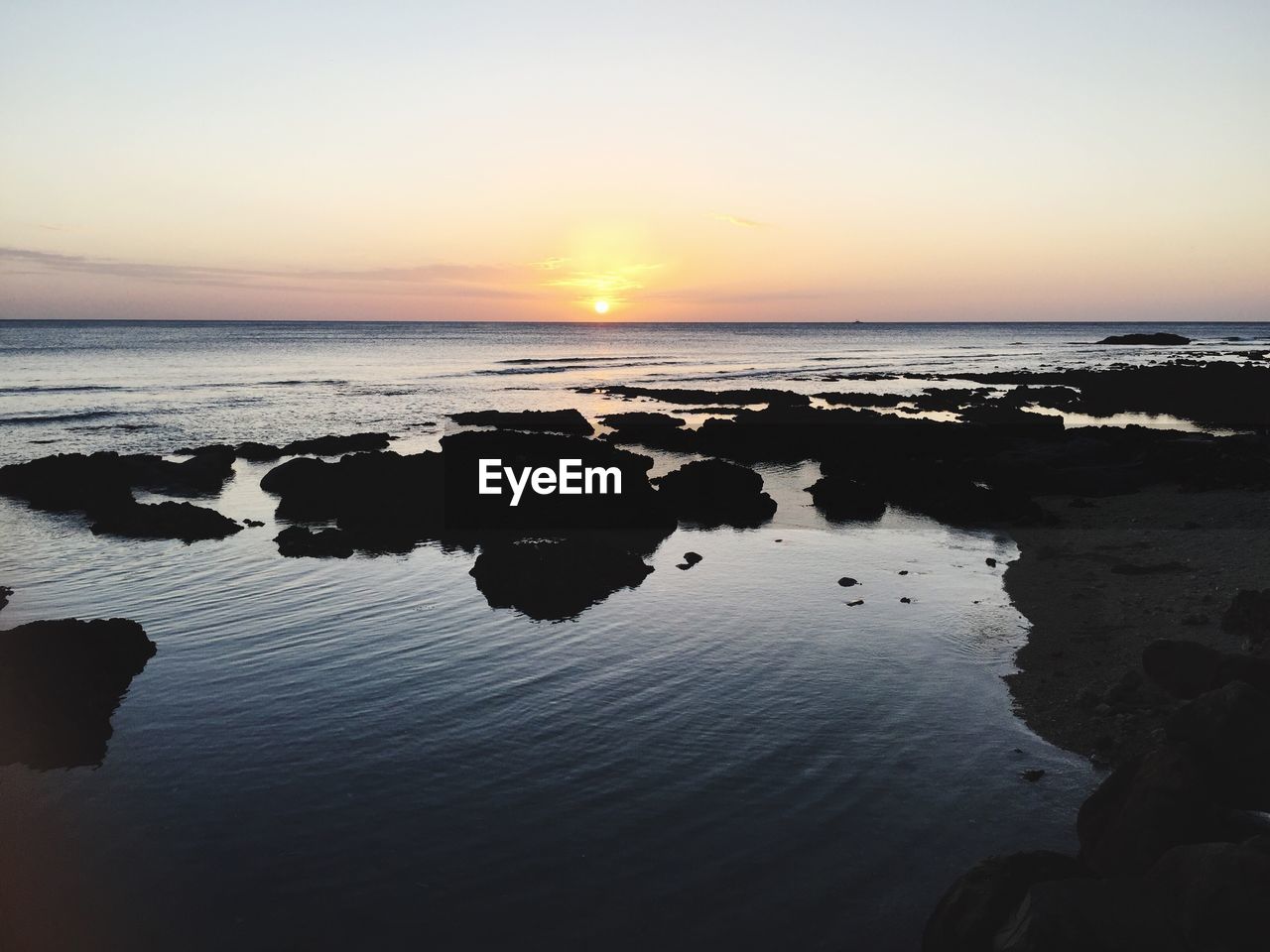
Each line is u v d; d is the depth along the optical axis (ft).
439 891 29.01
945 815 33.09
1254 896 22.16
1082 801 33.42
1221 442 106.42
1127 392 207.62
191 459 111.14
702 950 26.14
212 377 266.98
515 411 190.70
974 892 24.91
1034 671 45.83
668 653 50.11
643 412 188.14
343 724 41.11
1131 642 47.75
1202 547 66.23
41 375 261.44
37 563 69.10
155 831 32.45
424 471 91.04
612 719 41.63
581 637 52.70
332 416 177.58
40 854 31.01
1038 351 501.15
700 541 78.18
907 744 38.81
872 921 27.35
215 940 26.71
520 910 28.02
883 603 58.80
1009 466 97.71
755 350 524.11
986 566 67.77
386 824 32.86
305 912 27.99
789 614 56.85
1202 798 27.58
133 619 55.83
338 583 63.98
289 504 89.30
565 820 33.04
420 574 66.54
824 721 41.16
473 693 44.60
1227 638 45.80
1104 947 22.03
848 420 140.56
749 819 33.04
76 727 40.57
